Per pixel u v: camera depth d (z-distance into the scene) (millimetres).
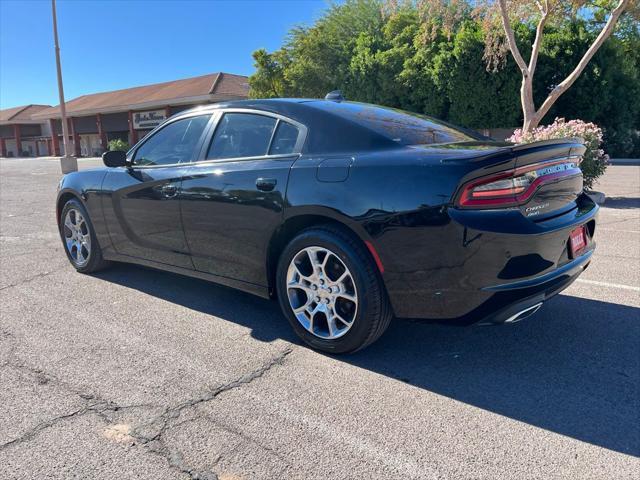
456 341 3504
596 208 3441
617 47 23797
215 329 3799
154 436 2475
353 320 3115
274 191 3354
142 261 4586
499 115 23484
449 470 2193
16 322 3975
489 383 2928
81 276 5242
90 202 4898
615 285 4590
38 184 17562
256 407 2717
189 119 4266
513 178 2758
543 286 2828
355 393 2844
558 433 2443
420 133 3469
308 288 3338
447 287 2789
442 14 13938
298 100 3795
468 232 2668
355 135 3281
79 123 50844
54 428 2555
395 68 24641
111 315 4109
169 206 4070
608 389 2834
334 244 3096
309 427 2525
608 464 2217
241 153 3756
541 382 2926
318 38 27359
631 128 25375
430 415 2613
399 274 2898
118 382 3008
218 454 2330
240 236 3600
